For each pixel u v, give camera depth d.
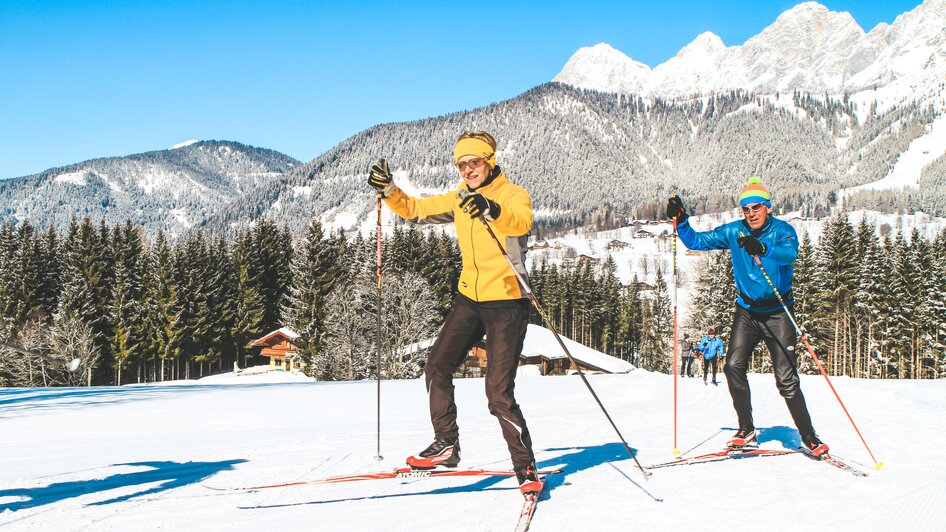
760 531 2.87
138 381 51.16
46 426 7.86
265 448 5.33
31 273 49.56
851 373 49.72
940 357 46.53
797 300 48.12
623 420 7.06
